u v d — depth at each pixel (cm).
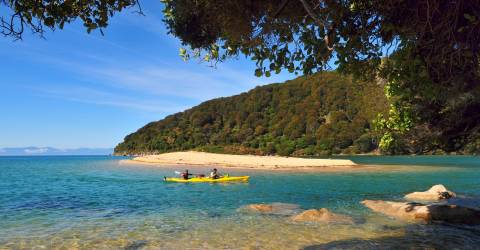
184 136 13162
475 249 1062
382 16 702
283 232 1283
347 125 10894
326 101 12281
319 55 746
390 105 1527
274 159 6269
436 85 779
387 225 1377
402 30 671
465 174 4031
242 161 5978
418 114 1423
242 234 1260
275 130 12081
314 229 1323
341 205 1908
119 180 3481
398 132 1538
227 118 13962
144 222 1474
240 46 745
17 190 2705
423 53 750
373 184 3017
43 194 2447
